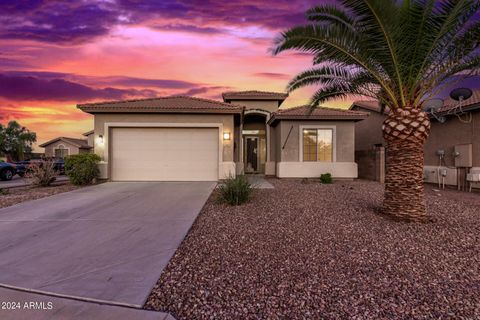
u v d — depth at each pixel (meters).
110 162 12.90
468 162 11.44
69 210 7.10
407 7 5.22
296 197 8.72
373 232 5.05
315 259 3.85
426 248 4.24
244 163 18.70
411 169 5.76
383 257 3.90
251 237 4.84
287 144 14.21
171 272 3.51
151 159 13.02
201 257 3.98
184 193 9.70
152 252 4.20
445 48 5.68
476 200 8.62
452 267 3.56
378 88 6.75
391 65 5.75
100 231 5.30
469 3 4.96
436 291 2.97
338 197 8.73
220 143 12.81
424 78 5.91
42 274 3.47
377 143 16.91
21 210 7.14
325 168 14.15
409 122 5.71
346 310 2.64
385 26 5.12
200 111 12.49
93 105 12.40
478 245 4.36
